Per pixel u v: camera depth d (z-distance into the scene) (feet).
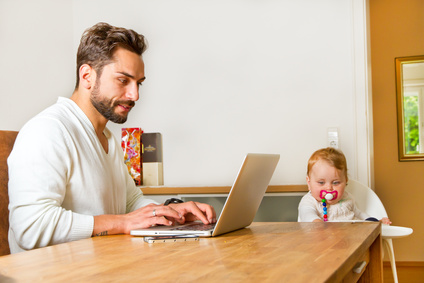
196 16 9.25
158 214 3.88
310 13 8.71
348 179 7.93
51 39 9.00
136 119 9.48
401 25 11.86
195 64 9.23
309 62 8.68
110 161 5.08
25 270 2.19
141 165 8.86
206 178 9.10
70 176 4.42
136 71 4.64
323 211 7.41
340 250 2.59
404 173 11.84
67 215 3.83
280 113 8.77
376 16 11.99
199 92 9.19
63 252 2.74
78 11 9.79
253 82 8.93
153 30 9.46
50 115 4.41
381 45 11.96
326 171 7.30
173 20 9.36
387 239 7.31
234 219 3.59
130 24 9.58
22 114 8.05
